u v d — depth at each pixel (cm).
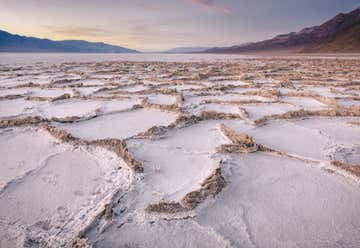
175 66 3081
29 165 511
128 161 510
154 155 555
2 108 955
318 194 410
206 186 414
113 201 385
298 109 943
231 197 404
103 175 469
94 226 336
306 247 304
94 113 874
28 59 5369
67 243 307
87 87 1430
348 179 455
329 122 798
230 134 659
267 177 463
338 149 586
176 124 747
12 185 438
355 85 1450
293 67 2830
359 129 726
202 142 630
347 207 377
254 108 969
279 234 325
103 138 657
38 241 313
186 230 333
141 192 412
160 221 347
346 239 316
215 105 1020
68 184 439
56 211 369
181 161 524
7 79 1780
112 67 2925
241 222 347
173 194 407
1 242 312
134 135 673
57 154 560
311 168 497
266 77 1861
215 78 1834
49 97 1136
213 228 336
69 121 791
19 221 349
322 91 1293
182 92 1278
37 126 734
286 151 579
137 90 1354
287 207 378
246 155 552
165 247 305
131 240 314
